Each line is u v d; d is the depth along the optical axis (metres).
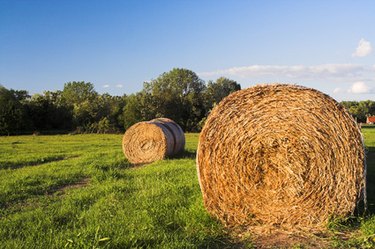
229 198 7.00
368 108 81.38
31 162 16.95
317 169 6.71
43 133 49.84
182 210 7.16
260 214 6.88
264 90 7.05
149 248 5.34
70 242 5.31
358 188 6.64
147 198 8.14
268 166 6.89
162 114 56.16
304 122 6.80
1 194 9.58
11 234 6.22
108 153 19.70
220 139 7.12
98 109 55.81
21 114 48.91
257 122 7.00
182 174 11.34
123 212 7.12
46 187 10.60
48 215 7.29
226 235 6.32
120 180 10.99
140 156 17.11
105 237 5.56
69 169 13.66
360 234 6.12
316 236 6.16
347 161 6.65
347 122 6.70
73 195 9.13
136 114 54.75
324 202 6.68
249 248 5.64
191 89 76.62
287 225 6.73
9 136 44.00
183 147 19.62
